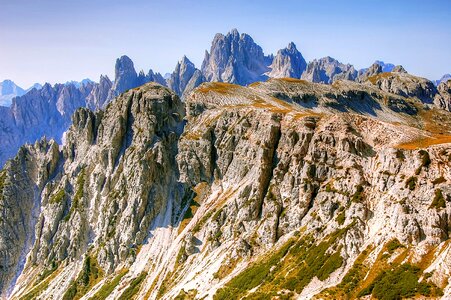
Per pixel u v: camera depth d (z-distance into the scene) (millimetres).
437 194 139625
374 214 158250
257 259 183500
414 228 137625
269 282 161125
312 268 152125
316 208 185625
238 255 189250
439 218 134250
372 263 139750
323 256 154375
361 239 152875
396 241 140125
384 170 165125
